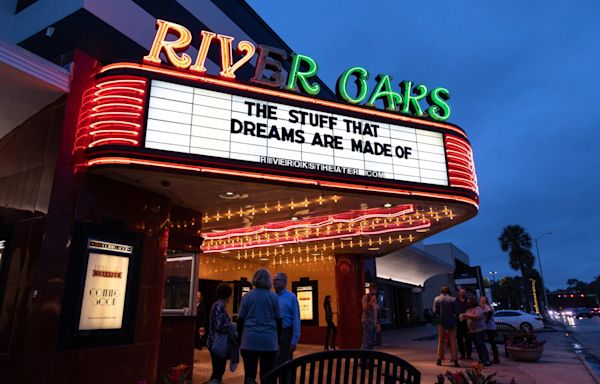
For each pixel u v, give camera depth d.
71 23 10.69
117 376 6.73
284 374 2.99
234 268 18.03
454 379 4.53
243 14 15.83
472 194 9.21
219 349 6.38
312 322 17.33
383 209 10.52
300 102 7.95
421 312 35.53
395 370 3.40
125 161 6.39
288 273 18.66
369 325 10.20
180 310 9.73
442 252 46.19
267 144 7.44
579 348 15.27
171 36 12.51
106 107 6.63
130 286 7.21
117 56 11.02
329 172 7.84
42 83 6.48
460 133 9.46
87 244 6.60
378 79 9.13
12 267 6.35
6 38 11.51
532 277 68.50
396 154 8.60
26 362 5.69
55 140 6.61
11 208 6.95
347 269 16.39
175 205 9.26
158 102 6.81
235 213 10.21
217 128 7.12
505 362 10.80
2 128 7.67
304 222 12.12
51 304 6.03
